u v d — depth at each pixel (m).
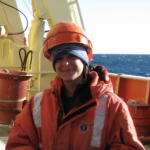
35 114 1.62
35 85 5.59
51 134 1.51
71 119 1.44
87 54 1.69
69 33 1.52
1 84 4.25
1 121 4.29
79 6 5.66
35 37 5.55
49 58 1.85
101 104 1.45
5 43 6.58
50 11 5.51
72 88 1.60
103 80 1.59
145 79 4.21
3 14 6.53
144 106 3.69
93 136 1.43
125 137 1.39
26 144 1.59
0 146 3.39
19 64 6.66
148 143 3.66
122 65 49.34
